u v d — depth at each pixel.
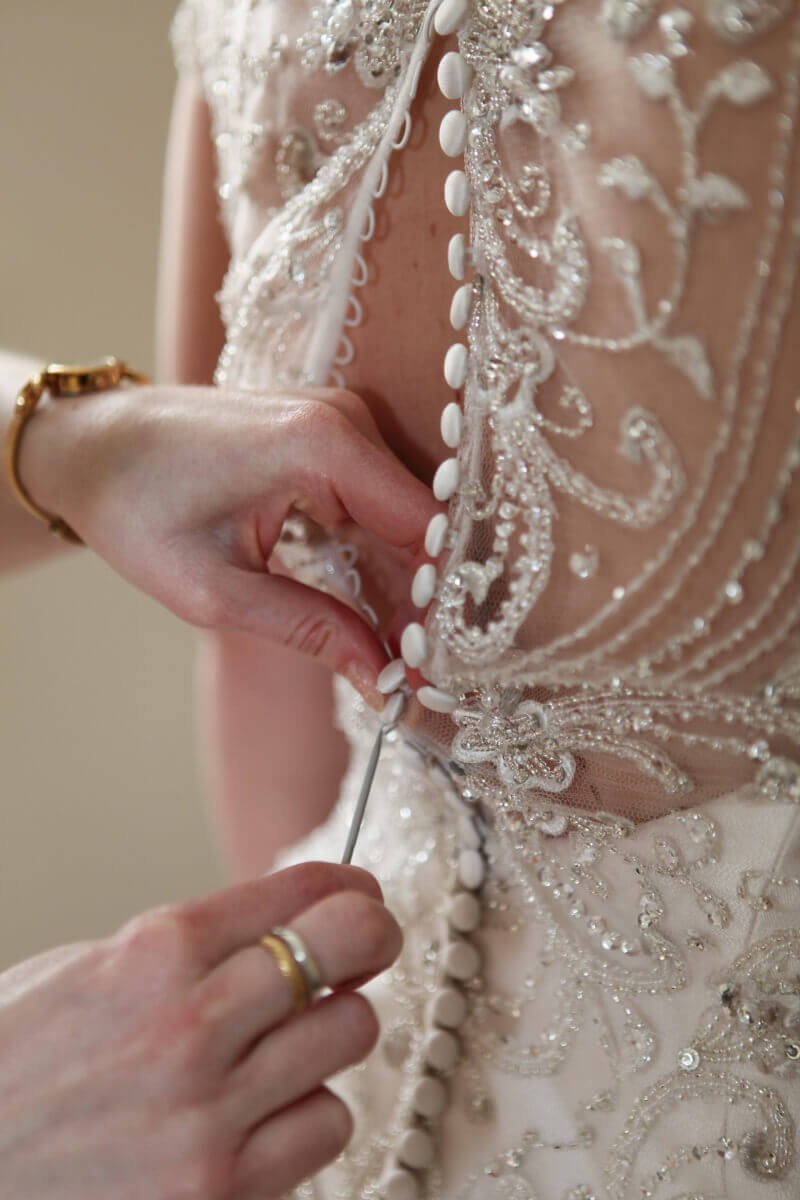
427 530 0.53
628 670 0.50
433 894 0.59
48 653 1.21
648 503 0.49
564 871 0.53
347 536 0.58
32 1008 0.49
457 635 0.52
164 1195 0.48
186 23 0.68
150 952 0.49
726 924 0.51
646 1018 0.53
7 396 0.64
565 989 0.54
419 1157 0.56
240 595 0.56
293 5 0.55
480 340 0.50
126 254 1.15
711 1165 0.52
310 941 0.49
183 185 0.71
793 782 0.50
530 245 0.49
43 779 1.24
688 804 0.51
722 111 0.46
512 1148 0.55
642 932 0.52
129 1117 0.48
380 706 0.56
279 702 0.76
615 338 0.48
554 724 0.51
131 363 1.18
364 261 0.55
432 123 0.53
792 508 0.48
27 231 1.12
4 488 0.68
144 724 1.25
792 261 0.46
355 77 0.53
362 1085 0.59
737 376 0.47
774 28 0.45
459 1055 0.56
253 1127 0.49
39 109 1.09
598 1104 0.54
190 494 0.55
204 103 0.69
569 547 0.50
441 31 0.50
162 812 1.27
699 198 0.46
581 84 0.48
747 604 0.49
